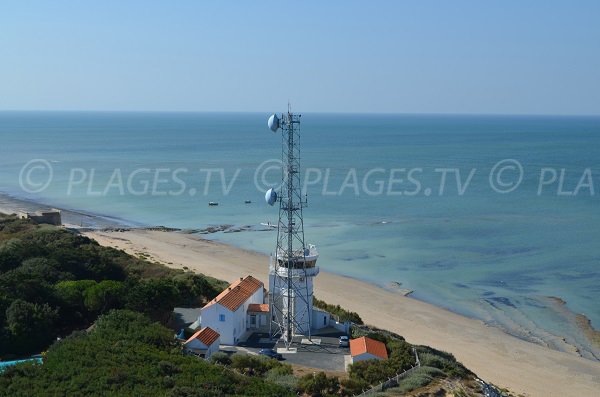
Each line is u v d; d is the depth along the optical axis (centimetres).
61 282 5878
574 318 7250
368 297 7838
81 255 7000
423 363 4794
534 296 7969
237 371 4438
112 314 4925
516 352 6269
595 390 5472
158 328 4822
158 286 5619
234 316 5200
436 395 4209
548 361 6069
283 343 5219
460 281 8544
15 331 4769
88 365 3903
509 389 5362
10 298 5106
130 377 3753
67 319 5372
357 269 9069
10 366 3900
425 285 8381
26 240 8000
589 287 8288
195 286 6462
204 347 4744
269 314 5522
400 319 7088
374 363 4606
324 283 8369
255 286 5931
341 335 5434
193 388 3647
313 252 5606
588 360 6134
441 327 6894
